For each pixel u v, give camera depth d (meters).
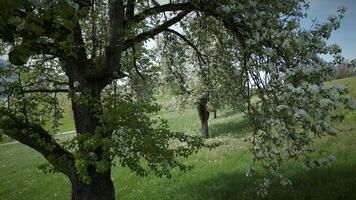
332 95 7.21
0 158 50.44
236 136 30.44
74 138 9.34
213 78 15.34
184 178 20.17
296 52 8.04
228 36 11.66
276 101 8.31
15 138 11.22
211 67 14.89
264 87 8.77
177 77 18.70
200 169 21.02
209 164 21.70
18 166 40.19
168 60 17.11
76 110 11.62
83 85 11.21
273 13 8.93
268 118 9.02
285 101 7.84
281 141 8.76
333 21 8.14
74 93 10.04
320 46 7.93
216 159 22.52
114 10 10.58
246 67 9.52
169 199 17.67
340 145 17.59
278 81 8.20
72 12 7.95
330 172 14.53
